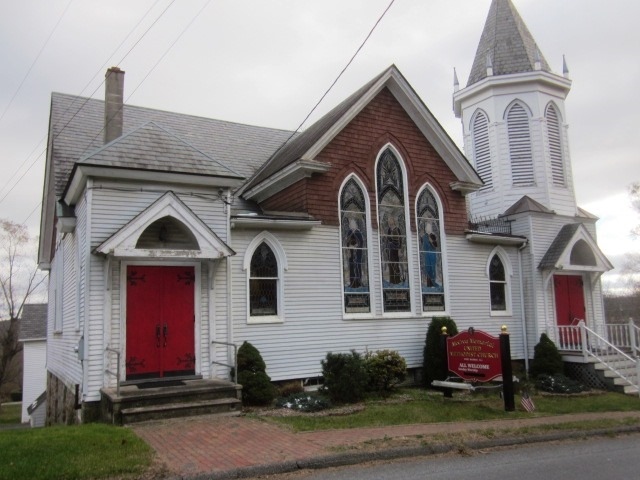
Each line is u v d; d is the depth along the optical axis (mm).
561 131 23109
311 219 15578
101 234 12281
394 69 17578
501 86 22875
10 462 7480
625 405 14844
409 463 8461
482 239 19250
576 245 21453
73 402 13773
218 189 13836
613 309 55156
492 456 8992
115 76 16875
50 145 19297
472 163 23797
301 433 9938
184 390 11391
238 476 7539
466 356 14062
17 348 41188
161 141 13500
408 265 17594
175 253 12328
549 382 17234
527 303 20156
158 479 7188
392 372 15047
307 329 15398
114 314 12312
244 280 14641
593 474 7738
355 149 17094
